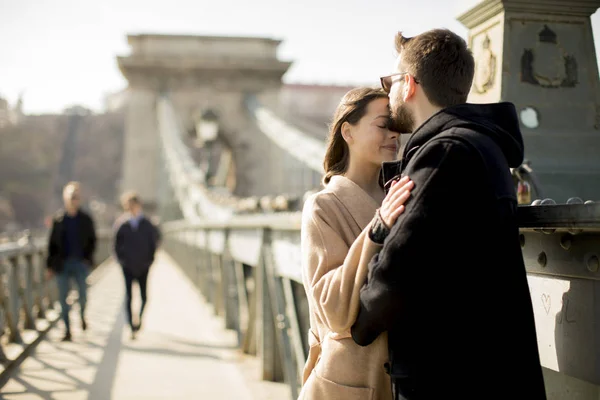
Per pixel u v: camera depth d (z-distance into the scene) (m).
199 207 11.26
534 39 2.44
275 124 22.44
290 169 29.42
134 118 37.06
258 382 4.53
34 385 4.48
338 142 1.82
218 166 43.00
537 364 1.26
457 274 1.28
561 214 1.37
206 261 9.38
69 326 6.45
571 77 2.45
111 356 5.64
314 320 1.69
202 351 5.86
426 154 1.31
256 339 5.57
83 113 90.75
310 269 1.60
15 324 5.73
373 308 1.34
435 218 1.27
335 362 1.56
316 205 1.66
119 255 6.75
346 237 1.62
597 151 2.43
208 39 38.03
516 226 1.30
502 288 1.26
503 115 1.39
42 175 58.12
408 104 1.51
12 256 5.65
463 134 1.30
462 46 1.46
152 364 5.29
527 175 2.31
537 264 1.68
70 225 6.64
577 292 1.50
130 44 37.66
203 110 12.66
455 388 1.27
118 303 9.70
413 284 1.29
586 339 1.47
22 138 39.47
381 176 1.70
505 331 1.25
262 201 5.29
